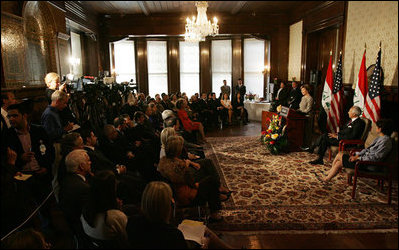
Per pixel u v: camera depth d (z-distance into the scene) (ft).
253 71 34.99
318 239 8.41
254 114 32.12
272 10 30.22
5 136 8.18
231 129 27.40
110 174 5.81
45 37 18.12
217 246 6.77
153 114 18.57
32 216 8.07
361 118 14.20
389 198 10.60
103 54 31.27
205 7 21.80
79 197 6.57
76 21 23.73
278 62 32.01
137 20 30.68
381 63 16.35
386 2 15.84
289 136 18.29
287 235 8.64
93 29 28.66
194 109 27.09
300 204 10.68
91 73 29.58
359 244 8.14
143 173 11.18
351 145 14.33
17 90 13.25
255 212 10.11
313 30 24.99
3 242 5.13
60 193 6.91
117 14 30.40
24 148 8.96
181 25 30.78
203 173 10.48
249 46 34.71
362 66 16.66
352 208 10.30
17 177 7.63
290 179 13.33
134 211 7.76
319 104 24.64
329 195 11.47
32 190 8.63
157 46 36.14
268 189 12.17
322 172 14.23
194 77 37.27
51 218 9.06
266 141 17.94
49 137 9.55
